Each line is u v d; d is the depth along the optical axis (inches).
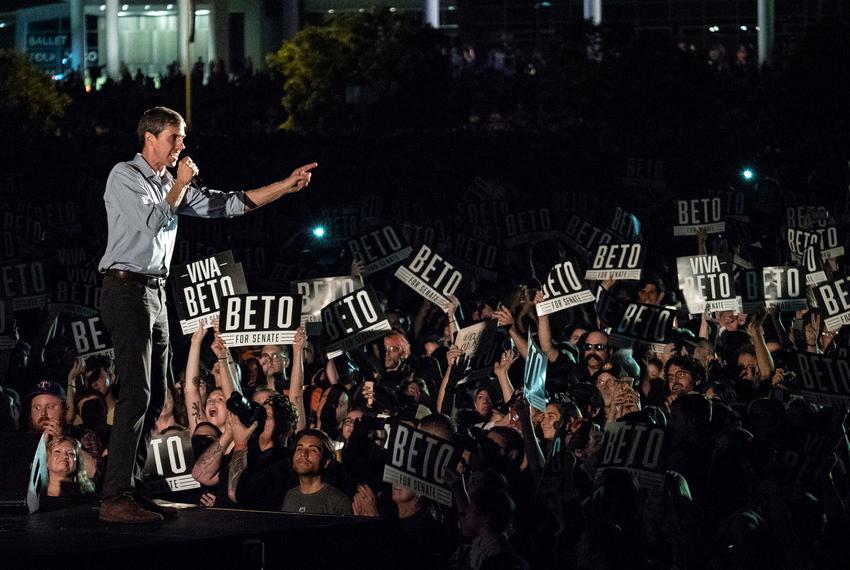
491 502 365.4
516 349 666.8
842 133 1517.0
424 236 966.4
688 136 1542.8
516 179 1530.5
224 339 537.3
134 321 347.3
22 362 684.7
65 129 1713.8
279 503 457.4
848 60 1530.5
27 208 1073.5
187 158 347.6
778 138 1557.6
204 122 1781.5
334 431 546.0
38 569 289.3
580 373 652.1
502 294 851.4
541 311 681.0
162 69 2650.1
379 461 482.6
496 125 1685.5
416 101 1694.1
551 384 591.8
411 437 420.5
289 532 332.2
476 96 1700.3
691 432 451.2
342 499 431.5
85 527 335.3
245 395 582.9
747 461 402.6
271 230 1229.1
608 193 1397.6
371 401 553.9
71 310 733.3
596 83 1606.8
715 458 404.2
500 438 458.0
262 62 2603.3
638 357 675.4
